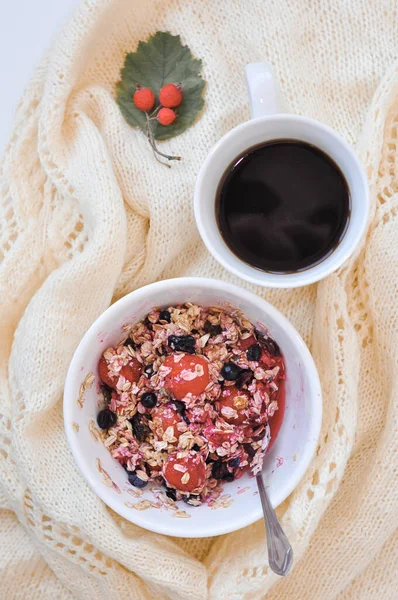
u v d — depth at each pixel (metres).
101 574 0.54
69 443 0.49
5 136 0.58
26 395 0.53
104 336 0.50
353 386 0.53
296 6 0.55
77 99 0.54
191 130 0.55
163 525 0.49
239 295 0.49
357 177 0.49
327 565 0.55
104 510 0.53
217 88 0.55
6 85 0.58
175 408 0.50
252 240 0.50
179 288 0.50
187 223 0.54
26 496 0.54
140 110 0.55
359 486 0.55
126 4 0.53
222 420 0.51
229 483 0.52
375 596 0.57
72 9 0.55
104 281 0.53
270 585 0.53
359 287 0.55
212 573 0.54
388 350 0.54
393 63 0.54
